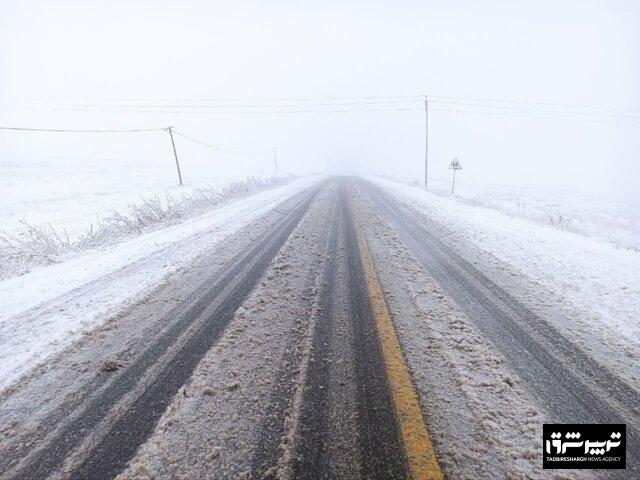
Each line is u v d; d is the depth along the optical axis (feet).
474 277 17.67
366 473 6.63
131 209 56.24
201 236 28.22
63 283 18.66
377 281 16.78
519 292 15.75
